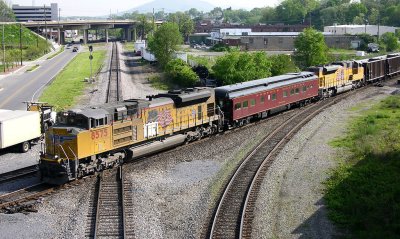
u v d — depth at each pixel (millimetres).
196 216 22391
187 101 35219
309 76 54531
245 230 20797
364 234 20062
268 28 182125
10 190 26203
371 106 53156
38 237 20391
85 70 91875
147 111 31734
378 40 132875
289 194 25578
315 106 53875
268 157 32062
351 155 32688
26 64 108000
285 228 21297
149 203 24188
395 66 79875
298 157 32844
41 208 23531
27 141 35750
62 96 60344
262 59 66688
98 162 28141
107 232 20594
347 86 63938
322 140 37750
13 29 146625
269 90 45750
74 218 22109
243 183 27078
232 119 40688
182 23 183250
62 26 180875
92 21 198500
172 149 35125
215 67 66500
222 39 135125
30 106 41344
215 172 29719
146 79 78812
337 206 23359
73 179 26625
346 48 132625
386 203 22812
